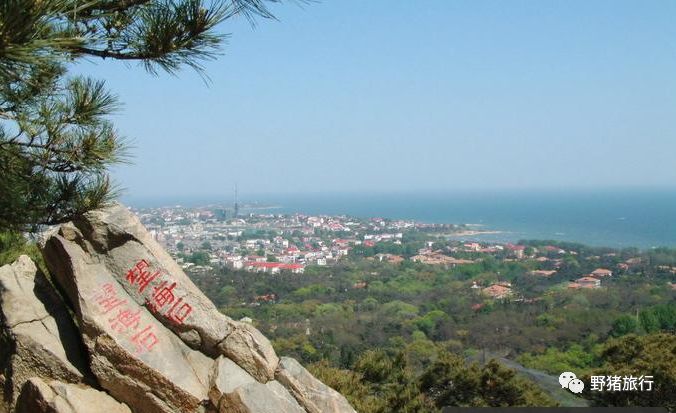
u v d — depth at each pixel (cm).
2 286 679
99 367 641
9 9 329
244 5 451
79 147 617
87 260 688
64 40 368
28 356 644
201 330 674
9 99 521
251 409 622
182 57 524
